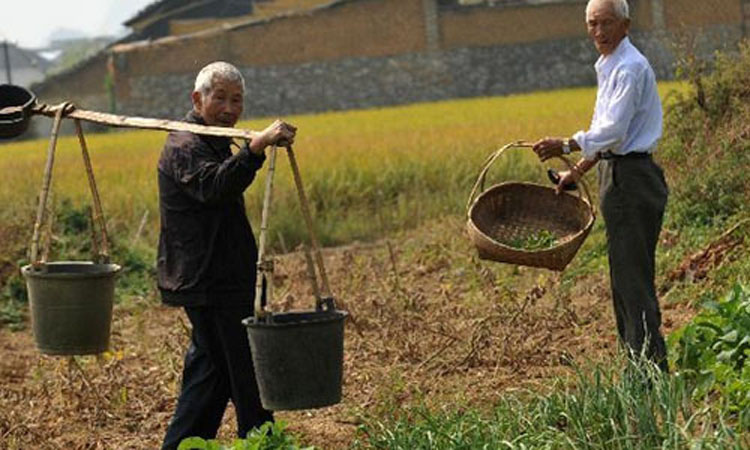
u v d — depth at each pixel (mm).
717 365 13203
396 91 94188
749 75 24703
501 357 17000
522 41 93062
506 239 15266
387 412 14758
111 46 107625
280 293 24688
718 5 81750
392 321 19047
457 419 13062
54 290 12875
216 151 13008
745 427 12031
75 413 16594
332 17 94125
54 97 99688
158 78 94062
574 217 15195
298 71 94375
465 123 50031
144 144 55969
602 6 13602
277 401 11875
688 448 11344
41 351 13062
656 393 12219
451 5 93688
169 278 13109
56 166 43500
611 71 13688
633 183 13773
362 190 36625
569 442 11594
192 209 12898
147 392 17266
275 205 34062
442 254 26094
